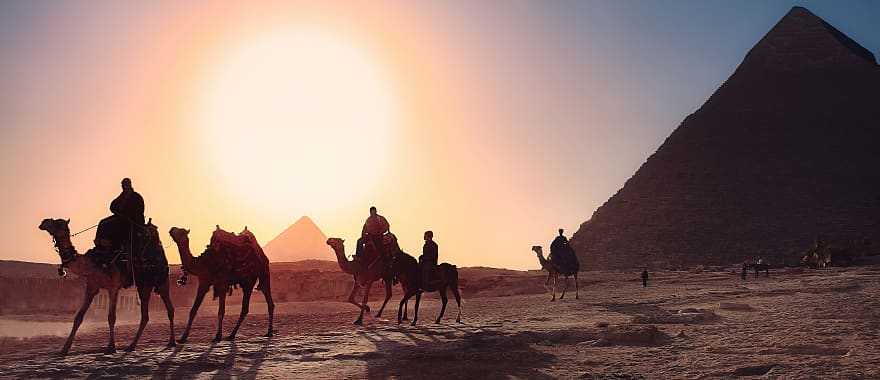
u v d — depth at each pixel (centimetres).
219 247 1912
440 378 1389
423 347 1756
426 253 2459
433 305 3916
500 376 1395
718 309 2588
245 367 1483
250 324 2625
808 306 2469
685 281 6084
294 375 1403
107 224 1700
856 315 2139
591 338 1889
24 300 3831
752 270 7656
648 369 1434
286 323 2625
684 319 2209
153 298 4091
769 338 1728
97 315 3428
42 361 1523
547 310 3034
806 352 1549
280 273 5775
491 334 1980
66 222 1633
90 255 1652
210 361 1525
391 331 2136
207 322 2812
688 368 1428
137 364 1485
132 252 1705
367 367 1494
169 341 1842
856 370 1313
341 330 2180
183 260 1875
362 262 2422
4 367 1444
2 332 2386
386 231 2452
